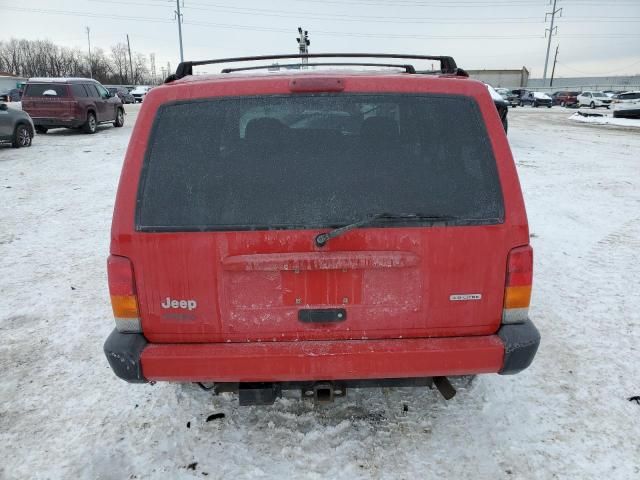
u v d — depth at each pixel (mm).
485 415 2998
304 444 2770
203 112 2246
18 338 4023
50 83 17203
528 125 24172
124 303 2295
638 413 3031
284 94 2240
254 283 2266
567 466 2607
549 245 6148
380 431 2865
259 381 2355
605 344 3830
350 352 2271
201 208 2209
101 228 6984
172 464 2656
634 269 5344
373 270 2266
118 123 20875
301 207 2203
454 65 3211
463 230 2229
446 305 2312
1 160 12461
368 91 2240
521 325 2375
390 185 2219
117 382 3426
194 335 2332
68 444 2830
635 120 26219
